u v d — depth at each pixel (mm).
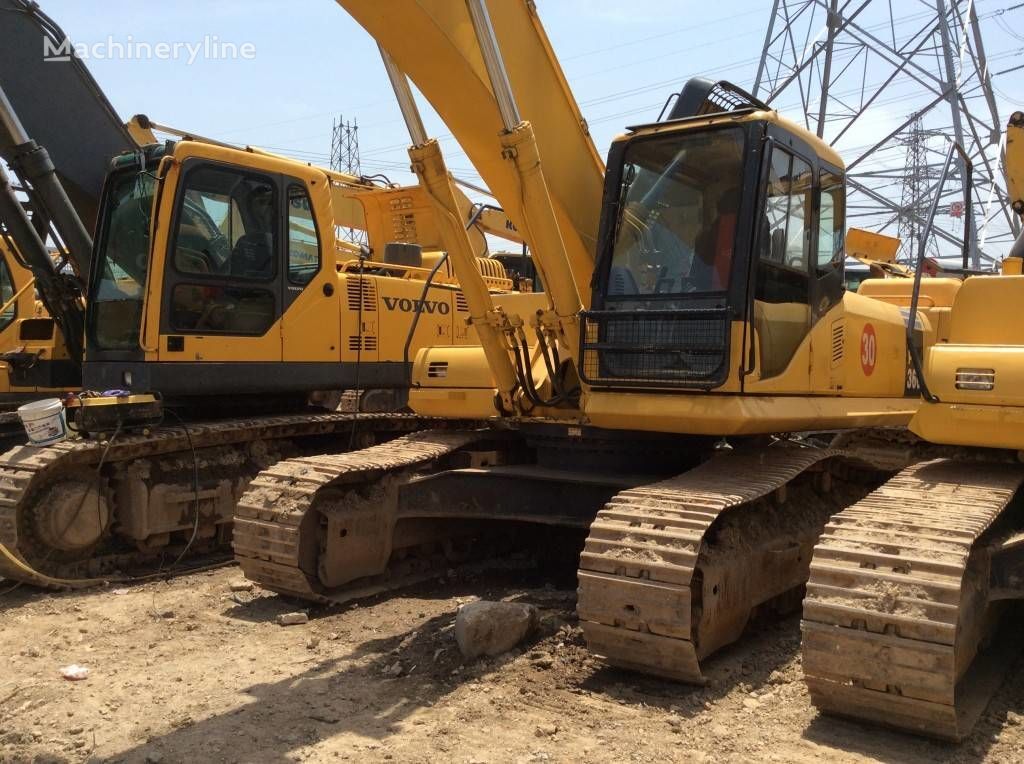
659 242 5723
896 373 7312
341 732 4129
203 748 3963
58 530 6891
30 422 6973
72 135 9055
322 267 8633
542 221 5574
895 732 4141
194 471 7762
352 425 8820
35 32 8867
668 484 5168
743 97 6582
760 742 4031
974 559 4477
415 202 11102
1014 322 5824
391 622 5836
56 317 9094
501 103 5273
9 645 5484
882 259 11898
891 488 4945
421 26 5160
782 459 5793
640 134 5832
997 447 5121
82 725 4227
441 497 6461
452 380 6934
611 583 4527
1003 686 4707
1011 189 8586
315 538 6207
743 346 5301
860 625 3977
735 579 4977
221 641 5523
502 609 5203
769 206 5535
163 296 7434
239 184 7988
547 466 6504
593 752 3918
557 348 6375
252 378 8039
